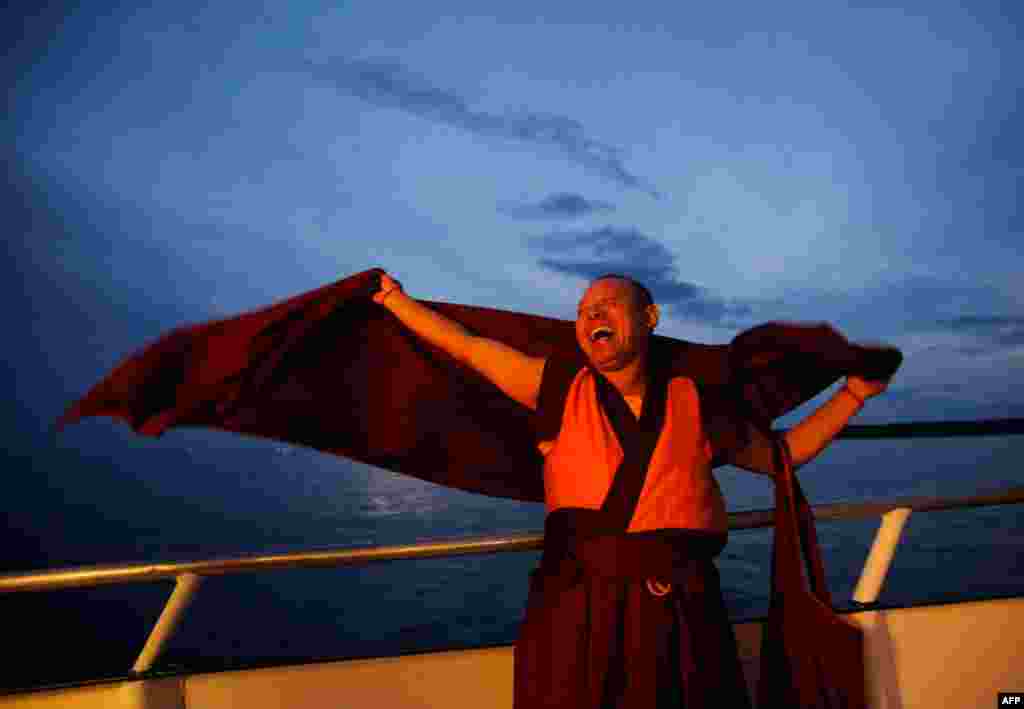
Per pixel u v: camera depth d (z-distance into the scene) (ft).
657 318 6.15
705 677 5.42
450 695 6.33
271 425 6.16
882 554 7.12
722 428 6.10
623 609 5.50
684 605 5.51
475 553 6.29
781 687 6.25
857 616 7.09
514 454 6.84
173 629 5.87
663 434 5.73
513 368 6.25
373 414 6.48
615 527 5.58
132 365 5.47
